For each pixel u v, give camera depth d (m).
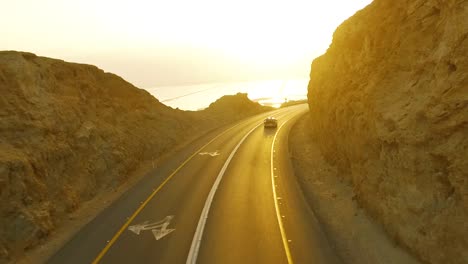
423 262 12.84
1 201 16.98
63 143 23.45
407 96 15.15
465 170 10.94
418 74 14.95
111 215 20.66
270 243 16.36
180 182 26.56
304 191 23.92
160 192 24.36
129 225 19.03
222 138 45.59
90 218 20.64
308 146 37.50
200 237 17.14
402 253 14.01
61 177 22.05
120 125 33.12
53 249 17.06
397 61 16.97
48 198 19.98
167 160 34.53
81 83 31.16
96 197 24.16
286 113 70.19
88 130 26.61
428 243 12.52
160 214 20.36
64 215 20.61
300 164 31.34
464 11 12.01
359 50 24.23
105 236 17.88
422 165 13.08
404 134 14.02
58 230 19.23
